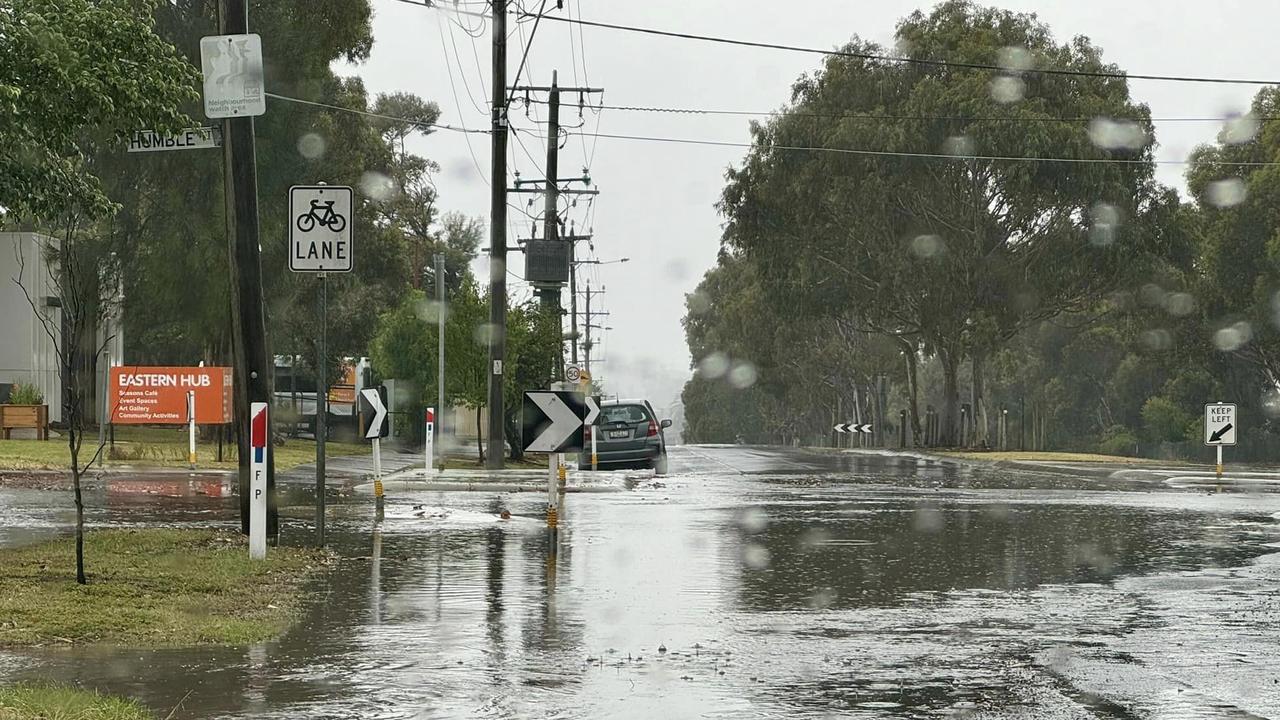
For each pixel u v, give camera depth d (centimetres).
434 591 1691
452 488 3669
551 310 6162
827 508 3089
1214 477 4497
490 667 1204
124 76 1942
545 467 5109
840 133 8000
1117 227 7738
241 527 2223
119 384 4250
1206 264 8719
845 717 1022
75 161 2228
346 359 9050
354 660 1230
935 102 7706
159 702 1045
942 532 2509
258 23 5719
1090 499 3438
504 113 4600
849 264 8662
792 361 12631
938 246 8144
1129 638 1379
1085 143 7506
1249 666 1229
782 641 1352
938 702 1075
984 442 8550
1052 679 1168
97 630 1342
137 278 5928
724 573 1894
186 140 2194
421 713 1020
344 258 2084
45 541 2070
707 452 7975
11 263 5562
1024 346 12925
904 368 12188
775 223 8731
